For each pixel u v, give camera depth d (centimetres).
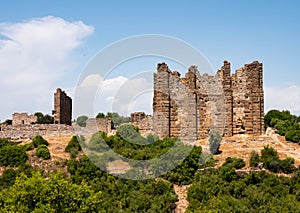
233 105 6575
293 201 4381
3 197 4081
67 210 3978
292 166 5169
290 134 6309
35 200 4000
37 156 5794
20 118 9069
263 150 5522
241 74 6631
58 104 8038
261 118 6612
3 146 6284
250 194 4525
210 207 4297
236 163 5331
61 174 4553
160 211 4406
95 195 4194
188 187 4869
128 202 4550
